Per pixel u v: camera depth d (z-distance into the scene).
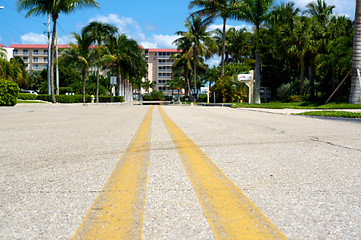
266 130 6.32
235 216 1.57
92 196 1.89
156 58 142.75
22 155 3.37
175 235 1.33
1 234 1.34
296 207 1.72
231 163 2.97
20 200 1.82
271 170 2.67
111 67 52.66
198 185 2.16
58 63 34.72
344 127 7.09
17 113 13.22
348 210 1.68
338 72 25.56
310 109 18.86
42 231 1.37
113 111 16.31
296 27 28.67
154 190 2.04
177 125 7.54
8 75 39.56
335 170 2.68
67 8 26.11
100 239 1.28
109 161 3.05
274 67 36.72
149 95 117.62
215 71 53.53
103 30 38.16
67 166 2.81
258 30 29.73
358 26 18.98
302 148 3.94
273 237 1.32
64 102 34.75
